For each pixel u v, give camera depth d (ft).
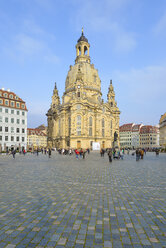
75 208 27.58
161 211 26.55
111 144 394.93
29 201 31.07
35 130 593.42
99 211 26.37
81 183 45.73
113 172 65.10
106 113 384.06
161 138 443.32
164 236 19.56
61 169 73.56
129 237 19.29
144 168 77.36
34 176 56.18
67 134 353.92
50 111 435.94
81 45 426.92
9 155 192.44
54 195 34.68
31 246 17.65
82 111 340.80
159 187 41.50
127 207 28.12
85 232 20.22
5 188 40.37
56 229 20.89
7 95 266.98
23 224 22.20
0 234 19.85
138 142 581.53
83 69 397.60
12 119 265.95
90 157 161.79
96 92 402.72
